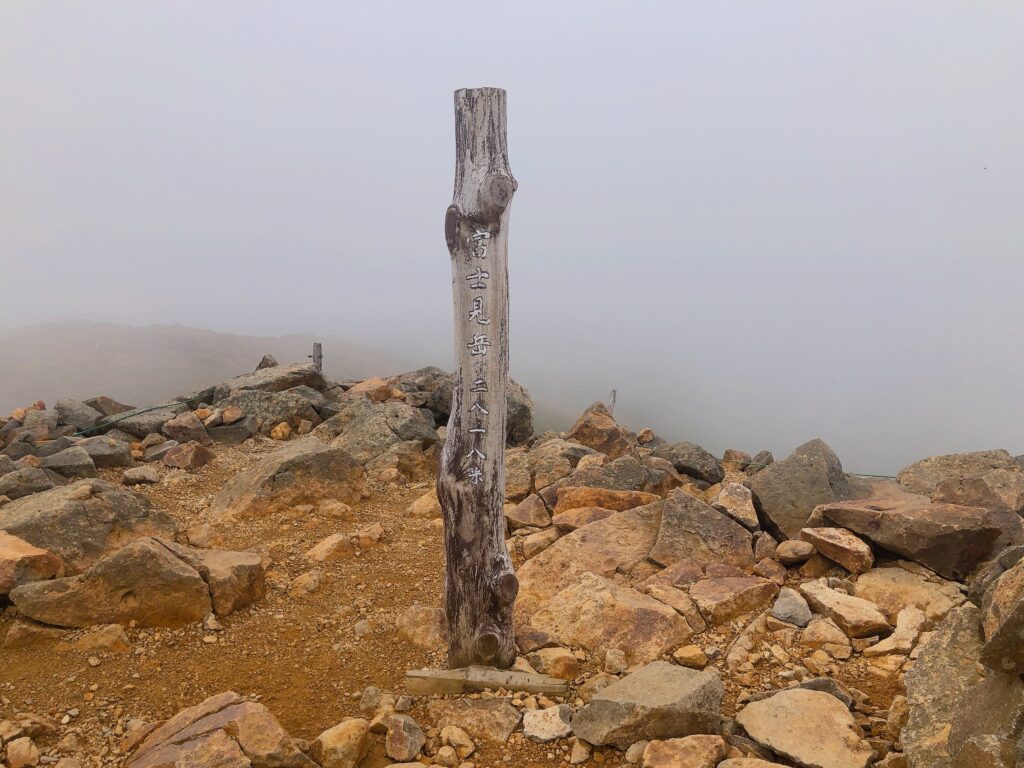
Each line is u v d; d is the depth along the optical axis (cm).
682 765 339
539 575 584
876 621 469
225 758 342
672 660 455
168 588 499
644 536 622
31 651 471
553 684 426
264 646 491
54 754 380
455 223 401
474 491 419
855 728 369
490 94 388
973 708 323
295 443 830
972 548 525
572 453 873
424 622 500
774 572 559
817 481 652
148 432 1048
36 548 540
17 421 1036
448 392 1174
